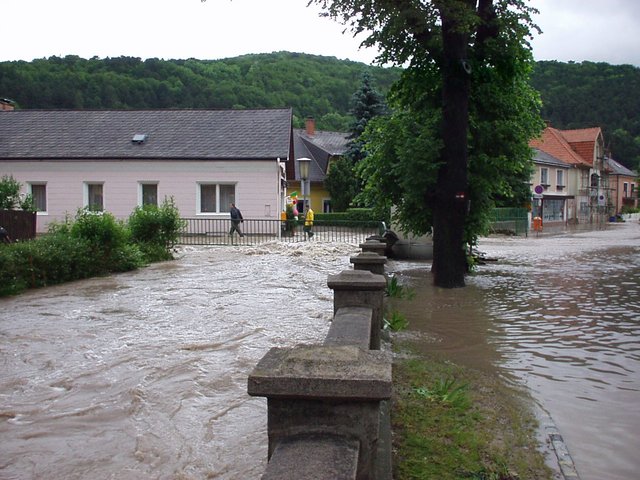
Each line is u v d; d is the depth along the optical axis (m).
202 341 7.00
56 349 6.63
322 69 103.69
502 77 13.62
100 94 63.03
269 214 28.39
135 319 8.38
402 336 7.50
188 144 29.48
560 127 95.75
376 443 2.49
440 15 11.66
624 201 85.56
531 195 45.81
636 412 4.79
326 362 2.60
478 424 4.41
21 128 31.41
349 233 26.81
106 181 28.84
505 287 12.16
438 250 12.29
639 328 8.04
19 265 11.25
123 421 4.50
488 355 6.57
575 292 11.43
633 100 98.25
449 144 12.20
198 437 4.20
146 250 17.16
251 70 91.31
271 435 2.55
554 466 3.78
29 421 4.51
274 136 29.70
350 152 48.78
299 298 10.33
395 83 14.30
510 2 12.61
